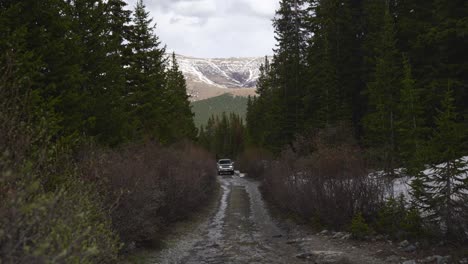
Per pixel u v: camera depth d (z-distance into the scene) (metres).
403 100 18.20
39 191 4.49
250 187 33.78
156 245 11.09
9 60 6.31
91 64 17.47
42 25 11.07
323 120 31.27
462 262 7.28
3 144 4.31
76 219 4.24
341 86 32.94
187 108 58.09
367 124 24.16
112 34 24.69
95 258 5.43
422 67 23.66
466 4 17.73
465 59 18.89
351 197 11.95
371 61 28.09
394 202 10.52
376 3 29.77
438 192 8.70
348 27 33.56
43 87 11.30
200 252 11.01
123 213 9.12
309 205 13.73
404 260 8.14
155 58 28.78
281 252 10.58
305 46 41.50
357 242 10.31
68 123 12.17
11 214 3.26
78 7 16.97
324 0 36.56
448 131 8.73
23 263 3.12
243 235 13.70
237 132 94.69
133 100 26.06
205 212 19.59
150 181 11.08
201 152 32.56
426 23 21.92
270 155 39.06
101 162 8.59
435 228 8.70
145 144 16.97
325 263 8.69
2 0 10.20
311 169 13.68
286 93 39.88
